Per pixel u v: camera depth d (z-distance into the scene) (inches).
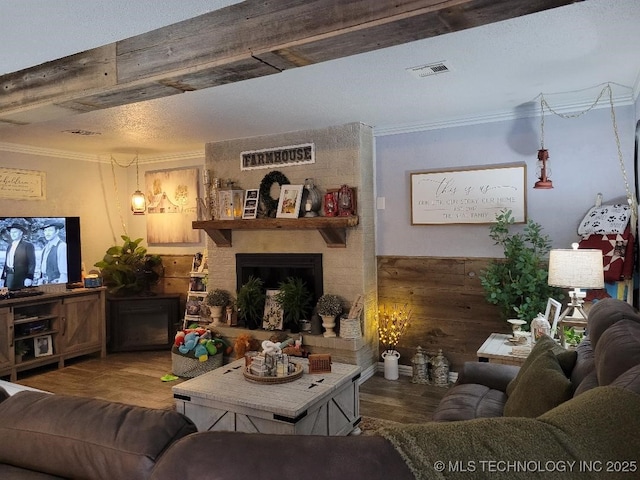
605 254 129.3
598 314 90.5
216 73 80.8
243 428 102.8
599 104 135.7
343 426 116.1
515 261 140.9
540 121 144.8
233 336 177.2
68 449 43.9
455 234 159.5
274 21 71.4
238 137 181.0
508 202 149.8
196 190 211.5
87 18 76.6
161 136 175.8
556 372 79.0
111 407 47.4
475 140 154.6
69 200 206.8
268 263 179.0
